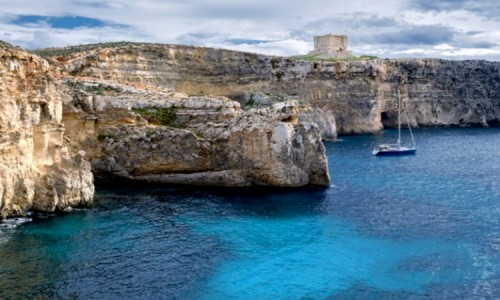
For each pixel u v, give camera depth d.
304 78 129.88
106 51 98.31
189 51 114.62
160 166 63.47
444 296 33.03
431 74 159.62
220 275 35.81
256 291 33.50
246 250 40.78
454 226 47.75
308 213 51.69
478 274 36.44
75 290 32.56
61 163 51.03
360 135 133.88
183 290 33.34
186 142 63.03
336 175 74.06
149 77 105.88
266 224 47.69
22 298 31.06
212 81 118.12
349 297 32.88
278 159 61.81
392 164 85.31
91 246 40.38
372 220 49.53
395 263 38.44
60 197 49.12
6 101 43.44
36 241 40.78
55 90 53.19
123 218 48.22
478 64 168.12
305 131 63.75
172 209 52.03
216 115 65.75
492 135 136.38
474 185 67.38
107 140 62.88
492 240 43.66
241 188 62.00
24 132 46.09
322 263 38.28
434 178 72.31
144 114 64.31
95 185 61.81
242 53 121.75
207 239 43.12
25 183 46.19
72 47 103.62
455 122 163.38
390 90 149.00
